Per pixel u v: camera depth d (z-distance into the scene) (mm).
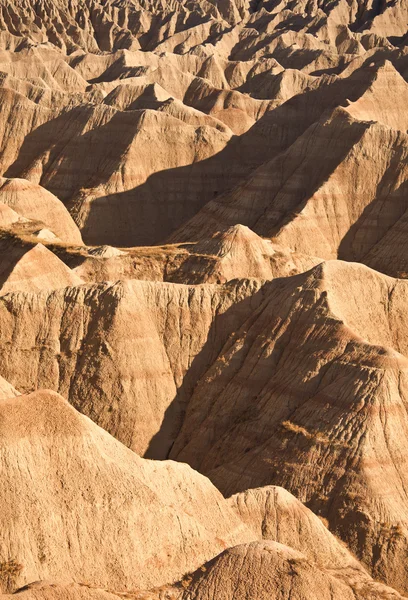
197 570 92125
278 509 107438
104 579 92562
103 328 140500
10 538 91188
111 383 137875
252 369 136375
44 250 166750
